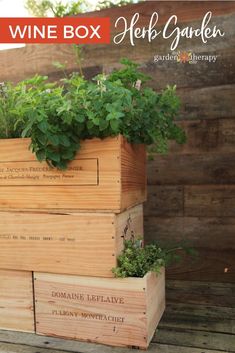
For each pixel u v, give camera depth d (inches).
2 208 40.4
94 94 36.0
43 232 39.0
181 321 42.8
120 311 36.5
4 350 36.4
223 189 56.7
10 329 40.9
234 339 38.1
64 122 34.9
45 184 38.6
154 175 60.0
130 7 60.2
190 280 58.9
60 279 38.7
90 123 34.9
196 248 58.4
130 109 37.6
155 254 42.7
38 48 65.6
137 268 37.3
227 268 57.1
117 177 36.4
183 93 58.1
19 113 36.9
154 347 36.4
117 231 37.7
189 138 58.0
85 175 37.2
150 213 60.5
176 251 59.2
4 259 40.6
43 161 38.2
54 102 35.5
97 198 36.9
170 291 53.6
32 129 34.9
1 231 40.6
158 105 44.1
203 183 57.6
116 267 36.8
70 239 38.0
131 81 45.4
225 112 56.2
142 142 44.3
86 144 37.0
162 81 59.1
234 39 55.3
